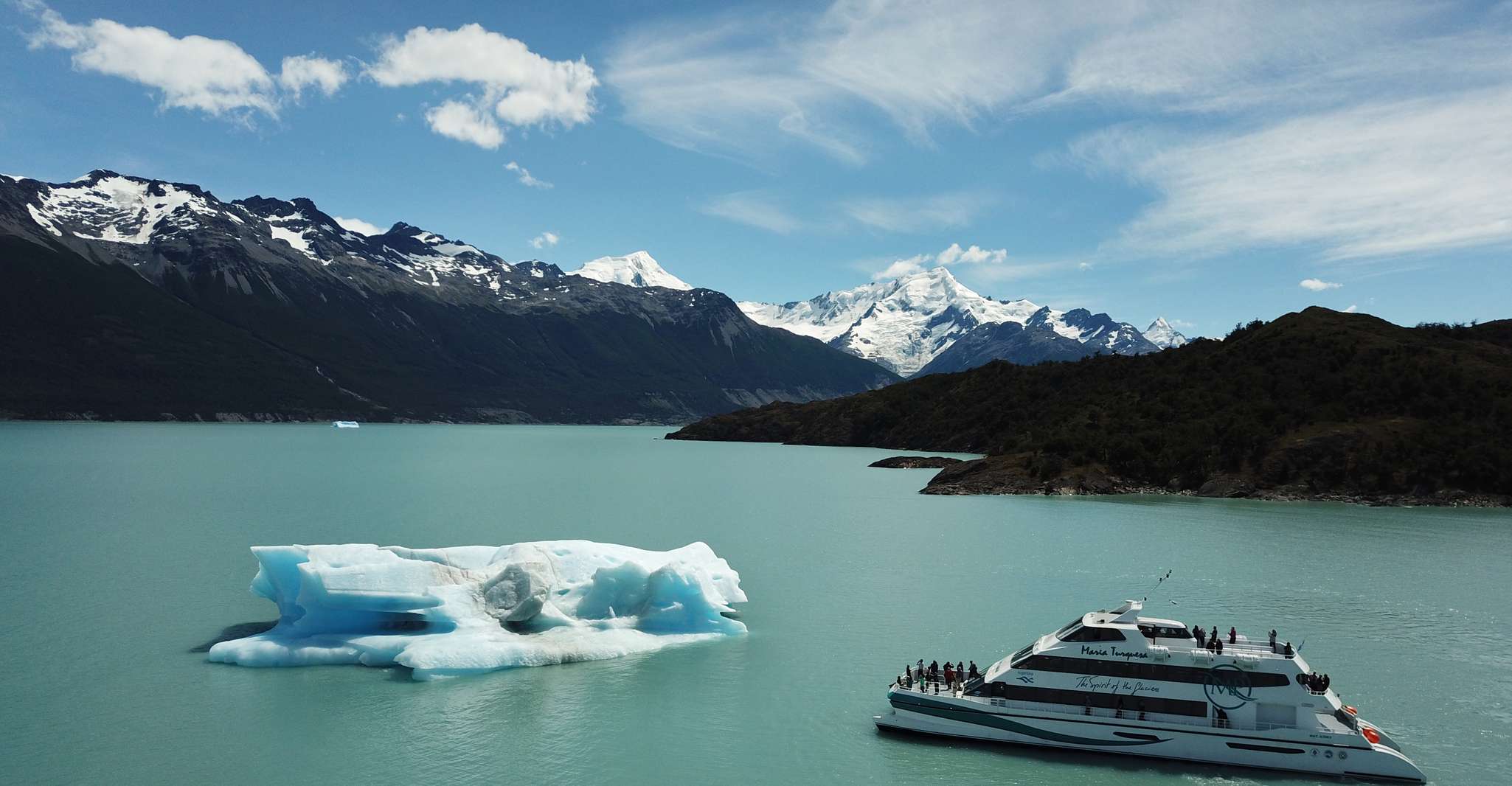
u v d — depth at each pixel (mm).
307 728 44875
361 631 56375
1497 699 49875
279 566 56906
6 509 117938
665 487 160750
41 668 52750
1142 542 99375
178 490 142875
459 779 40062
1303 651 58281
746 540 100438
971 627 63438
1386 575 81312
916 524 114250
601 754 42656
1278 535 105062
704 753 42844
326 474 175500
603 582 61062
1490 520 117625
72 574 76812
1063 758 42281
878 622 64812
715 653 57281
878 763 41844
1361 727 42062
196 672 52312
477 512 120500
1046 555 91375
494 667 52906
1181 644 43062
